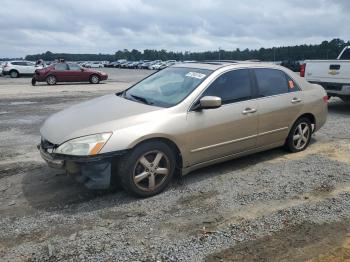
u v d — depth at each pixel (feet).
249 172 17.85
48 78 78.69
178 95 16.34
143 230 12.42
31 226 12.66
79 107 17.03
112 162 14.40
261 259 10.81
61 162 13.82
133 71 180.96
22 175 17.42
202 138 16.08
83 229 12.48
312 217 13.30
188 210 13.88
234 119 17.04
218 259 10.80
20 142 23.53
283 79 19.94
